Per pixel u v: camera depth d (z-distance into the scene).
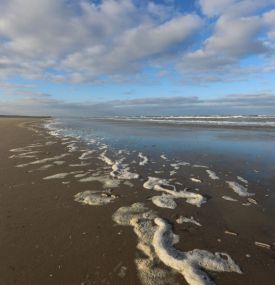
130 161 10.17
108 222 5.06
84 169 8.97
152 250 4.12
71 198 6.30
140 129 25.33
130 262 3.84
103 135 19.75
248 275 3.55
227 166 9.27
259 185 7.17
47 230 4.78
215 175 8.16
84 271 3.65
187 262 3.82
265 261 3.84
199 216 5.33
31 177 8.08
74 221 5.11
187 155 11.31
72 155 11.38
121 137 18.20
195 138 17.20
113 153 11.84
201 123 34.88
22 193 6.70
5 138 18.36
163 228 4.79
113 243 4.33
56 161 10.23
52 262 3.85
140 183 7.41
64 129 26.83
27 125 35.72
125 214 5.41
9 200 6.25
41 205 5.92
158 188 6.98
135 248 4.18
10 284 3.42
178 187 7.05
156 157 10.91
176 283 3.41
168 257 3.93
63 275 3.58
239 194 6.52
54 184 7.38
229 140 16.05
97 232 4.68
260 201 6.06
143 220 5.14
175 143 14.91
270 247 4.20
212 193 6.61
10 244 4.33
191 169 8.91
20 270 3.69
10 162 10.15
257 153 11.59
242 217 5.27
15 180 7.81
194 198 6.27
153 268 3.70
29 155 11.46
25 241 4.41
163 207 5.75
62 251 4.12
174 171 8.67
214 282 3.43
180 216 5.32
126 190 6.84
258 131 22.22
